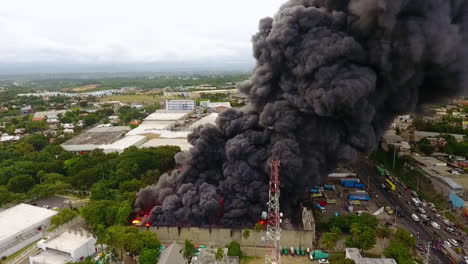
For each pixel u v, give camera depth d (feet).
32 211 265.13
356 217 237.25
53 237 224.94
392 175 344.69
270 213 208.23
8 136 546.26
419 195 295.89
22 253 222.07
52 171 345.51
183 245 228.84
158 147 403.95
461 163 343.87
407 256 192.54
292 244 220.02
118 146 435.53
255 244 225.56
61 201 299.99
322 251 214.28
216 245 228.43
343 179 329.93
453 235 231.30
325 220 247.70
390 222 249.75
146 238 207.41
